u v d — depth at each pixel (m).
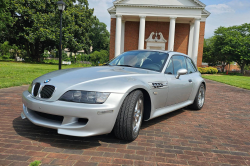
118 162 2.12
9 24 27.70
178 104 3.93
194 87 4.39
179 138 2.92
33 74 11.45
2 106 4.30
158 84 3.08
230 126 3.68
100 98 2.29
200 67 26.89
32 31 28.59
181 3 24.34
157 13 24.59
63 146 2.44
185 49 27.58
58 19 29.03
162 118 3.96
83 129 2.27
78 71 2.86
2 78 8.95
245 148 2.69
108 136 2.82
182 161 2.23
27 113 2.69
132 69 3.29
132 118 2.51
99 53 55.09
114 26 27.59
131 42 27.98
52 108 2.28
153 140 2.78
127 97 2.53
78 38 32.66
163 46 26.84
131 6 24.59
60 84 2.40
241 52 41.66
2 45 48.50
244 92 8.95
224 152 2.53
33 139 2.61
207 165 2.17
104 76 2.60
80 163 2.06
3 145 2.40
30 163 2.02
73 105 2.24
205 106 5.44
